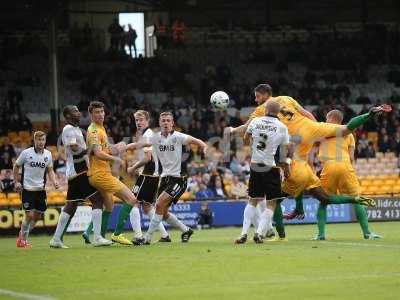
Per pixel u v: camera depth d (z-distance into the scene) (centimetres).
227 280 1855
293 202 4512
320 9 8162
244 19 8131
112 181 2772
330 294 1634
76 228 4166
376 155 5778
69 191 2803
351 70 7506
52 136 5628
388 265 2075
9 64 7231
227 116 5978
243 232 2803
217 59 7625
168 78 7125
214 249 2561
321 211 3070
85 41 7425
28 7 6406
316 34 7812
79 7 7794
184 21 8044
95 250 2633
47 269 2122
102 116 2791
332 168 3064
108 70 7112
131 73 7106
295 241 2925
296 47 7681
